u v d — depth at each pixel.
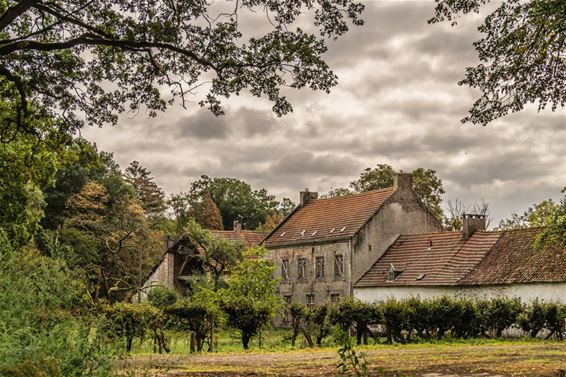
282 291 62.03
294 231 63.34
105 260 66.75
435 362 19.16
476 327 34.62
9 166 29.12
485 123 18.12
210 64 19.64
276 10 18.97
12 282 8.20
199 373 15.87
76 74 21.67
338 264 56.75
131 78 21.22
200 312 27.41
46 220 70.06
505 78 17.61
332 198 64.06
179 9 18.97
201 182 108.38
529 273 43.00
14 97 22.56
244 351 27.20
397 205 57.19
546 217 40.06
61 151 24.52
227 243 48.94
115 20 19.50
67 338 8.02
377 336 34.97
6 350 6.77
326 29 19.11
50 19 21.16
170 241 68.56
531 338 35.12
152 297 41.41
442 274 48.41
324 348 28.88
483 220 51.09
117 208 74.25
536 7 16.39
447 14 17.33
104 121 22.16
